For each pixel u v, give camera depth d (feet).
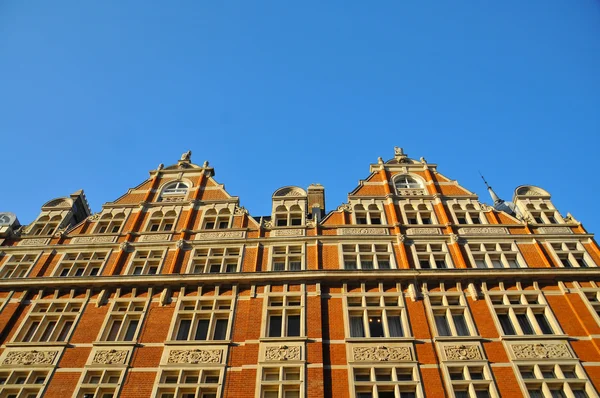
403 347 65.41
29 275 81.46
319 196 104.17
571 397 59.16
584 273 75.51
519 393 59.57
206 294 75.46
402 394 60.49
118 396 60.54
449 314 70.95
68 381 63.31
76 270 83.51
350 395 59.36
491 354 64.75
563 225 87.92
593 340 66.13
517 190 96.99
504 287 75.05
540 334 67.26
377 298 73.92
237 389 60.70
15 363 66.03
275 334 69.26
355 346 65.77
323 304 72.54
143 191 101.45
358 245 83.41
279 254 81.97
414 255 81.10
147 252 84.79
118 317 73.26
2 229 91.45
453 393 59.57
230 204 94.84
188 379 63.52
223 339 69.10
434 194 95.20
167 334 69.21
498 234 85.30
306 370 62.08
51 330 73.31
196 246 84.43
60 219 96.58
